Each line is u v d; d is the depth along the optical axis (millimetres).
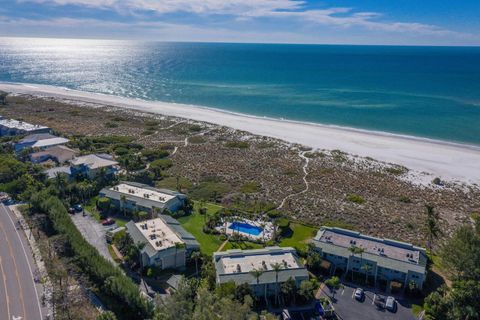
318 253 87562
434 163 153125
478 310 65938
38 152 153000
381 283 81250
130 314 70375
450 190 130625
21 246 91500
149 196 112312
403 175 142625
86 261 81812
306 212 114375
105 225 103875
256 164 153875
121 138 183125
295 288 75312
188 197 123000
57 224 95125
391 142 177625
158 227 94875
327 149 171125
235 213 112188
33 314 70375
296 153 166625
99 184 125000
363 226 106562
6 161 134625
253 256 83438
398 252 84875
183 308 63500
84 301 74000
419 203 121750
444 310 68688
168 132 197625
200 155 164125
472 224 107938
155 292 77562
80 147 166750
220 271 78312
